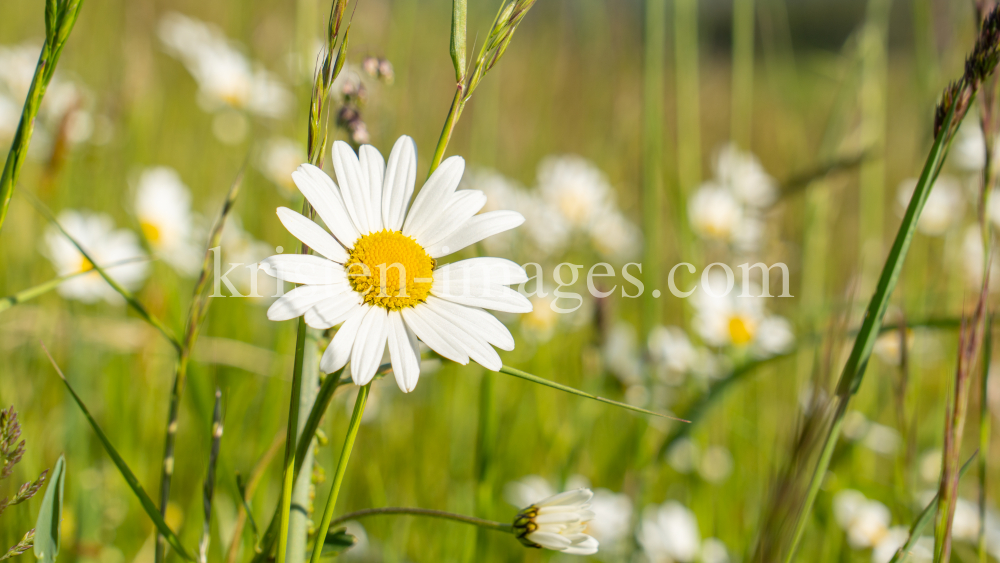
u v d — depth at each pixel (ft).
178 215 2.21
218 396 1.20
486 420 1.45
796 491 1.21
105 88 2.83
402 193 1.18
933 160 1.17
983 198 1.22
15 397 1.58
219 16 3.46
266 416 1.60
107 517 1.54
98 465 1.67
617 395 1.91
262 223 2.63
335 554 1.18
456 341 1.13
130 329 1.81
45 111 2.08
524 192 2.61
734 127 2.42
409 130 2.30
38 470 1.49
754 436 2.15
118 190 2.50
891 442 2.17
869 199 2.46
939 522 1.19
